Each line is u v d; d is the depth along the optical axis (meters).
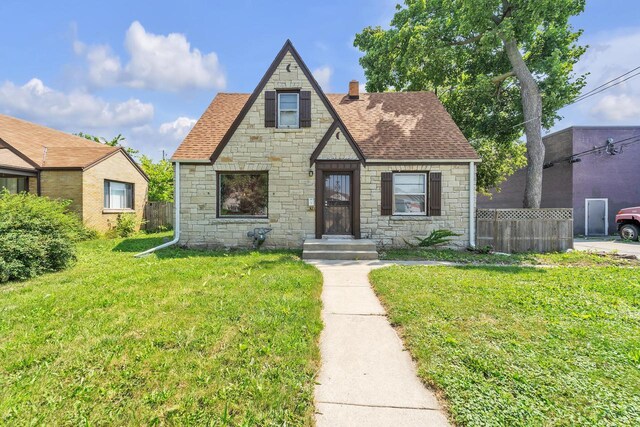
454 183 9.98
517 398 2.33
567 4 10.68
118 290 4.90
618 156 17.88
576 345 3.11
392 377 2.70
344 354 3.10
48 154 13.23
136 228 15.79
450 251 9.69
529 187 12.09
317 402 2.37
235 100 12.31
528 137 12.09
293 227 9.95
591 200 17.86
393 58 15.24
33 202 6.89
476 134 15.61
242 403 2.27
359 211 9.97
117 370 2.67
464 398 2.35
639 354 2.90
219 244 9.94
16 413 2.14
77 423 2.08
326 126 9.96
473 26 11.88
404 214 10.17
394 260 8.43
